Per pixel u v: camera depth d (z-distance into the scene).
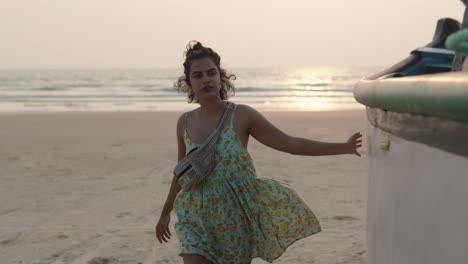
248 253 2.78
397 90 1.81
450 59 3.08
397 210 1.99
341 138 11.28
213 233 2.73
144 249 4.48
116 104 28.89
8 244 4.68
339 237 4.68
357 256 4.18
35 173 7.89
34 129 13.41
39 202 6.23
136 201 6.18
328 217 5.32
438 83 1.45
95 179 7.42
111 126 14.06
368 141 2.54
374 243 2.40
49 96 38.16
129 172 7.87
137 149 9.84
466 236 1.40
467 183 1.40
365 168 7.76
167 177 7.48
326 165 8.01
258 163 8.27
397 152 1.99
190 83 2.90
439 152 1.57
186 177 2.71
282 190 2.79
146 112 19.58
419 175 1.74
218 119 2.80
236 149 2.73
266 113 18.73
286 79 90.94
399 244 1.97
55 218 5.52
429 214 1.65
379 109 2.23
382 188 2.22
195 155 2.71
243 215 2.74
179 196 2.83
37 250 4.52
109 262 4.21
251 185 2.75
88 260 4.26
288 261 4.16
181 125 2.91
